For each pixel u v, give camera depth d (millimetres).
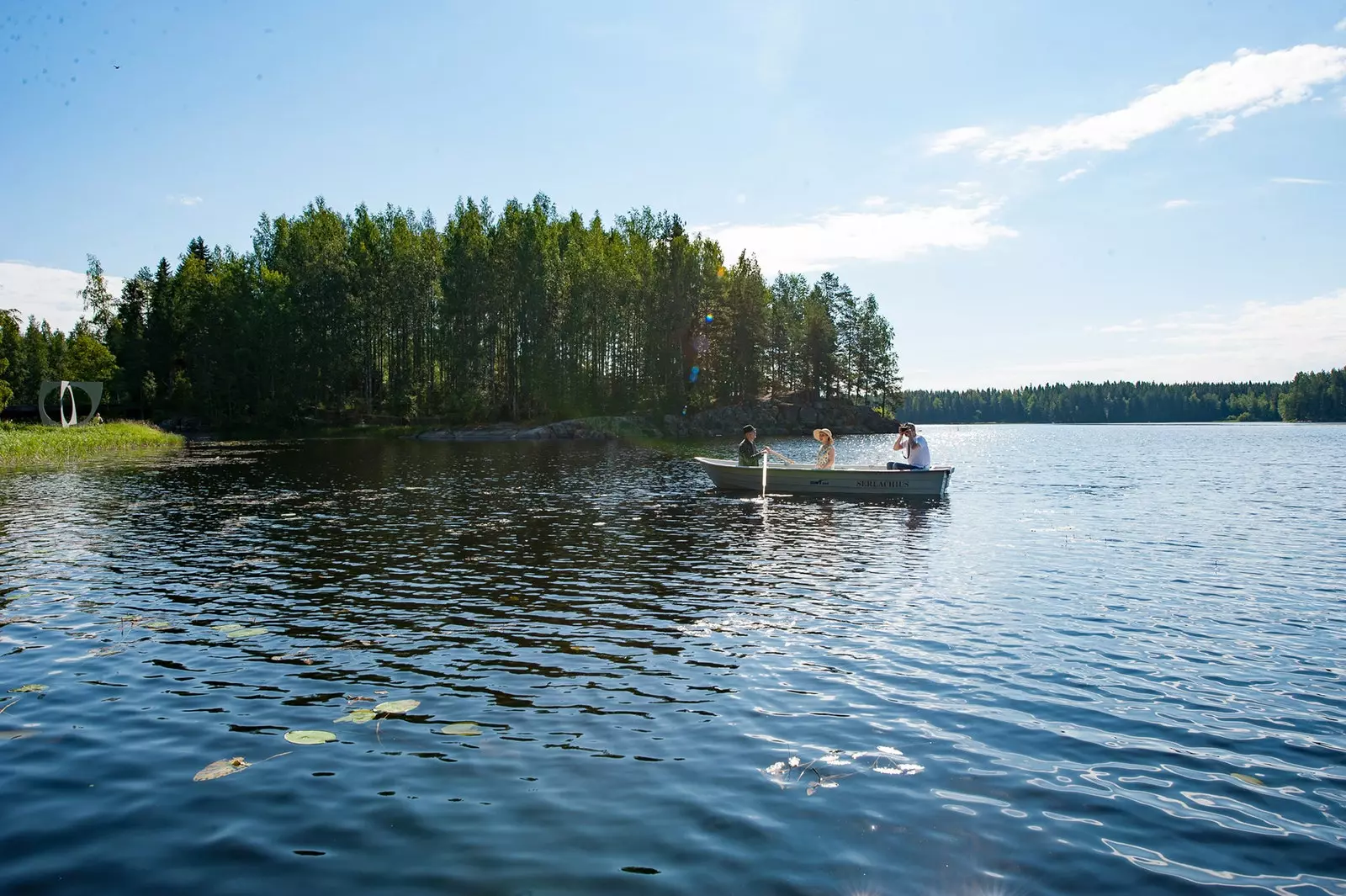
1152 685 6383
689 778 4730
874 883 3672
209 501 18781
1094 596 9406
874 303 92000
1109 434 82375
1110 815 4320
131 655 7145
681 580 10320
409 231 70312
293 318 63812
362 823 4199
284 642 7547
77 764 4918
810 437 71750
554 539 13406
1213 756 5078
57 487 22031
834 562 11469
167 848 3947
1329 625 8117
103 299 85938
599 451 43250
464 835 4070
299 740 5277
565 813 4309
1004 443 57562
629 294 68500
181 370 75438
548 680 6496
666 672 6684
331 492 20812
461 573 10703
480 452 41938
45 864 3803
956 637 7707
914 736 5367
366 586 9945
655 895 3553
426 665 6863
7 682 6402
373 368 70875
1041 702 5996
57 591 9625
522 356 64812
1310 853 3939
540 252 62500
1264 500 19219
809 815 4293
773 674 6641
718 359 76438
